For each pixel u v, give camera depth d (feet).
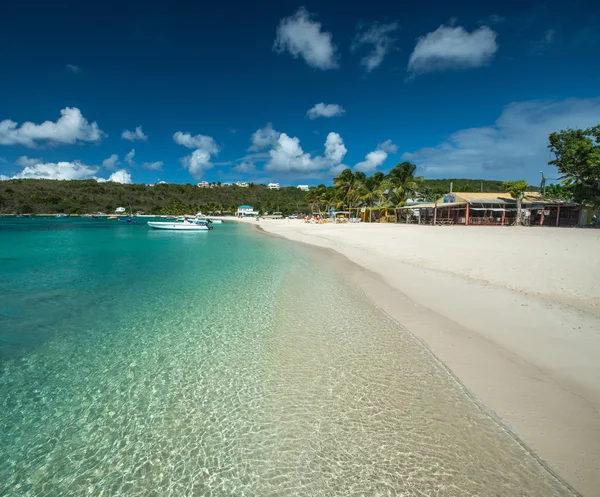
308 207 357.61
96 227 192.03
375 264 51.72
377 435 14.26
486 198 138.92
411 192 181.98
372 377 18.76
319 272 49.01
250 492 11.89
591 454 12.40
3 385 18.93
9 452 14.08
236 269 53.21
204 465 13.20
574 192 113.39
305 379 18.94
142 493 12.05
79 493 12.08
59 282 44.11
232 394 17.80
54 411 16.66
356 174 211.20
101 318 29.73
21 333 26.35
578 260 40.93
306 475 12.48
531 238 67.15
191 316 29.96
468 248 57.00
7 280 45.47
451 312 27.40
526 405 15.31
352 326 26.40
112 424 15.67
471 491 11.36
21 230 163.53
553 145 110.73
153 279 45.73
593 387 16.06
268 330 26.27
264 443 14.19
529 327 23.02
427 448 13.39
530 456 12.60
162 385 18.85
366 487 11.81
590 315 24.22
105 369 20.67
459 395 16.61
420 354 21.07
